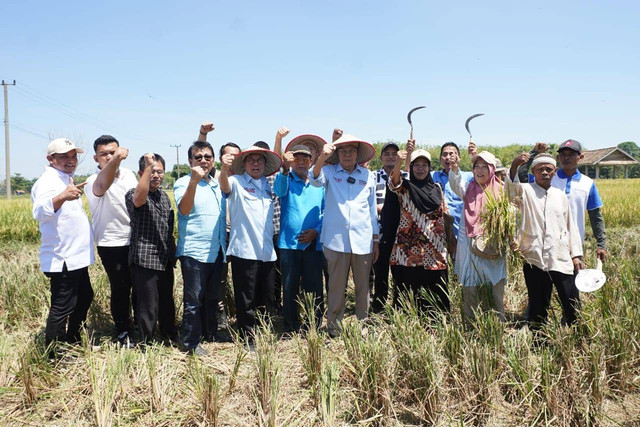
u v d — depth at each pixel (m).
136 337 5.40
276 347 4.76
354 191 5.32
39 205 4.32
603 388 3.92
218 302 5.52
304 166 5.52
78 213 4.69
